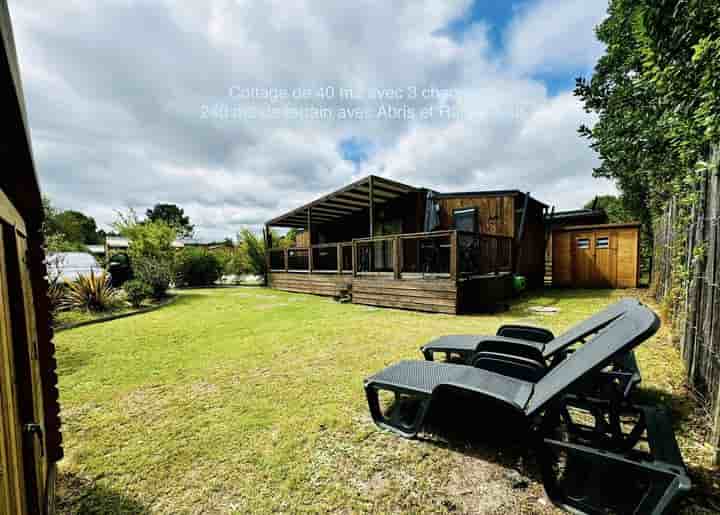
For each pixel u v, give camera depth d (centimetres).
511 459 168
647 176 423
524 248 886
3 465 83
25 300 131
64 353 383
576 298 717
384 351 361
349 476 158
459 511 135
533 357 235
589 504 133
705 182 228
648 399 219
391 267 1020
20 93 91
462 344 281
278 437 194
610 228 857
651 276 736
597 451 124
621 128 318
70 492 153
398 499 143
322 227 1330
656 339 357
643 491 140
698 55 160
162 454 180
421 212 941
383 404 236
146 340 443
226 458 175
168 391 266
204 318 608
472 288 627
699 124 180
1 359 89
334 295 902
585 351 162
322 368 312
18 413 114
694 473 148
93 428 209
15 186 144
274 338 433
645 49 200
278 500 144
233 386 273
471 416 198
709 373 202
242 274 1702
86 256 1116
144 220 1341
